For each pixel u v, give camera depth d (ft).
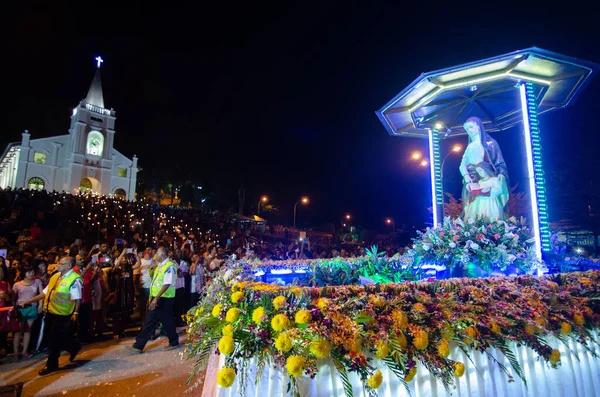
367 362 7.95
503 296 10.51
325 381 7.64
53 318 16.98
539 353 9.54
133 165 180.96
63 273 17.43
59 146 164.04
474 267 16.63
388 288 9.49
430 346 8.55
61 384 14.88
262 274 16.34
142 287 26.66
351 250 84.53
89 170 164.35
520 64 17.71
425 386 8.45
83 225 70.08
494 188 20.01
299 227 216.74
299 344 7.47
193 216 103.14
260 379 7.52
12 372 16.55
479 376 8.98
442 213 25.29
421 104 22.57
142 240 67.10
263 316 7.75
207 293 11.64
